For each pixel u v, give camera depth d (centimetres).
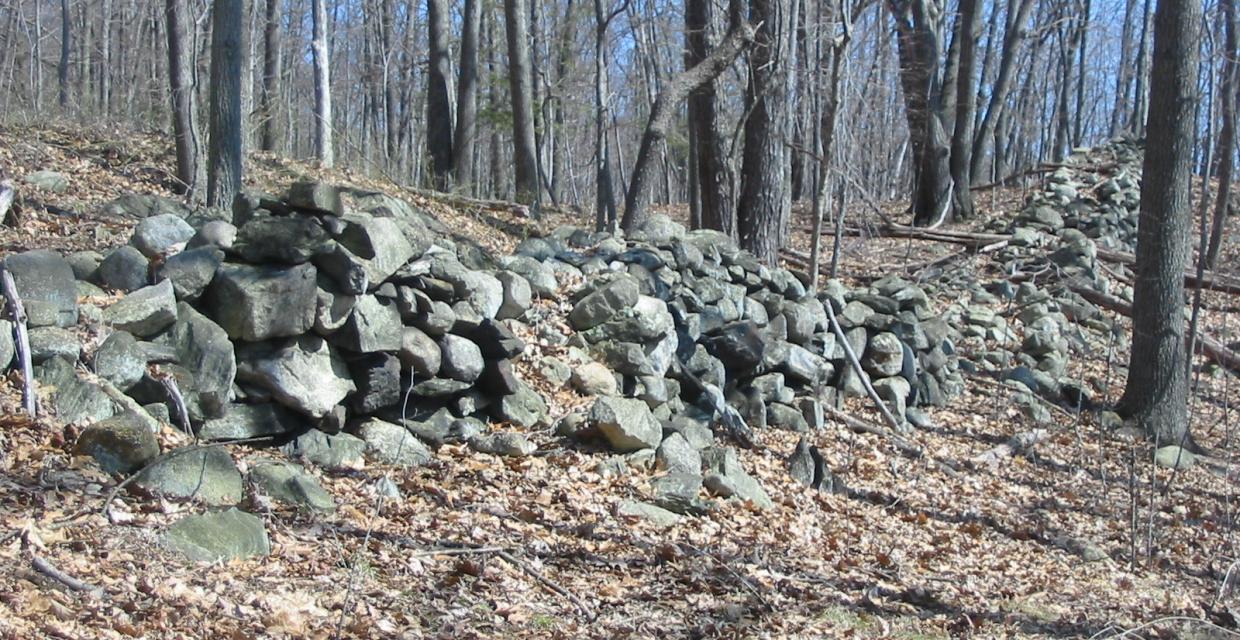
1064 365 1302
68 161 1223
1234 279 1595
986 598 628
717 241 1005
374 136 3219
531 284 838
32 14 2944
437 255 720
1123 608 647
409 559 503
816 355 1002
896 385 1052
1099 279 1579
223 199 1035
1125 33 3862
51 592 383
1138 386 1152
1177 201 1140
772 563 607
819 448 905
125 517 461
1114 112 3888
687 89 1241
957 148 1958
